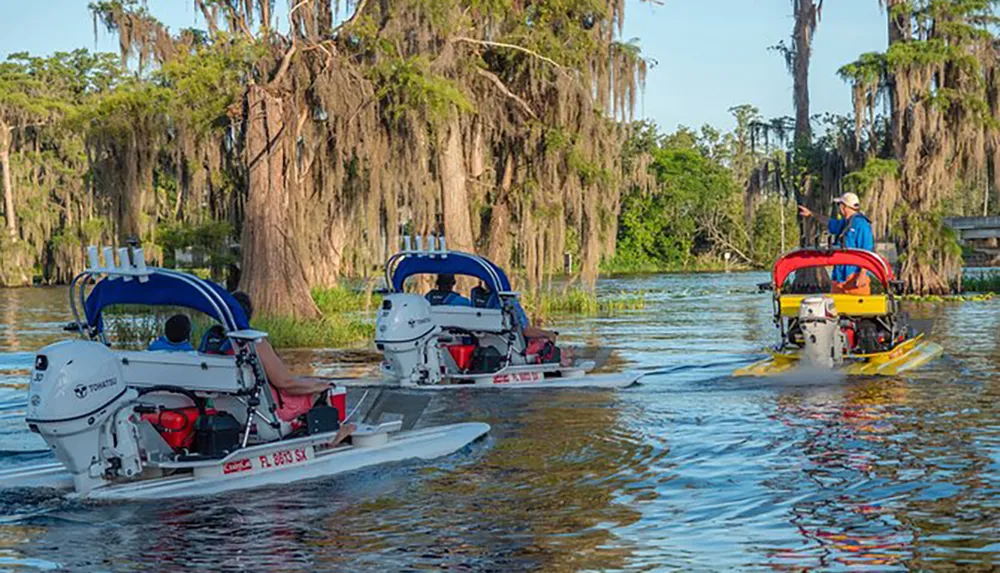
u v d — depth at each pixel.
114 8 38.38
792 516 9.07
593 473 10.80
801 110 56.34
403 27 32.34
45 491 10.23
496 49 36.16
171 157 37.66
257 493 10.09
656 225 100.88
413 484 10.42
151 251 43.31
